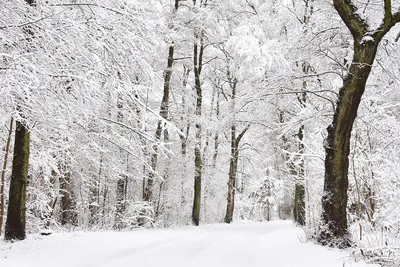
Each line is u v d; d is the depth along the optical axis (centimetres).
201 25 1769
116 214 1722
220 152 2527
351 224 966
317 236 817
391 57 996
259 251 796
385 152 944
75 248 757
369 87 1039
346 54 1071
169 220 2064
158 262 612
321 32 1033
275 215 3953
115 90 858
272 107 1633
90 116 943
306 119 1091
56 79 720
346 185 817
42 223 1322
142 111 1023
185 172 2042
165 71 1766
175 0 1764
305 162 1123
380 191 877
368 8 952
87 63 758
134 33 876
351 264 568
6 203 1277
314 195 1165
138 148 1227
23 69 616
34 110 693
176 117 1866
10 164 1220
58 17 702
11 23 670
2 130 1167
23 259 634
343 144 823
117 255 691
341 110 825
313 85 1257
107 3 829
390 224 732
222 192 2570
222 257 698
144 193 1858
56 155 1343
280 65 1245
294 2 1627
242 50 1426
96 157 1434
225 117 1900
